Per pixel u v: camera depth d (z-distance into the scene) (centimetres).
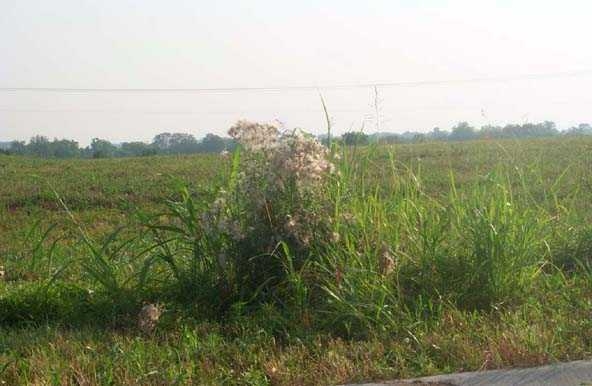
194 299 740
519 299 723
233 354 609
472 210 783
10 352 621
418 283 735
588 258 842
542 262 781
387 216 797
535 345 603
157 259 756
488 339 617
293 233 740
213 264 749
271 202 750
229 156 911
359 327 665
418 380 552
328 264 732
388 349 613
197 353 609
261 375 563
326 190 769
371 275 709
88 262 838
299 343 632
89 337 658
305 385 550
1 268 992
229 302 736
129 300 734
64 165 2886
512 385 545
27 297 765
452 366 582
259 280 746
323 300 704
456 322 666
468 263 739
